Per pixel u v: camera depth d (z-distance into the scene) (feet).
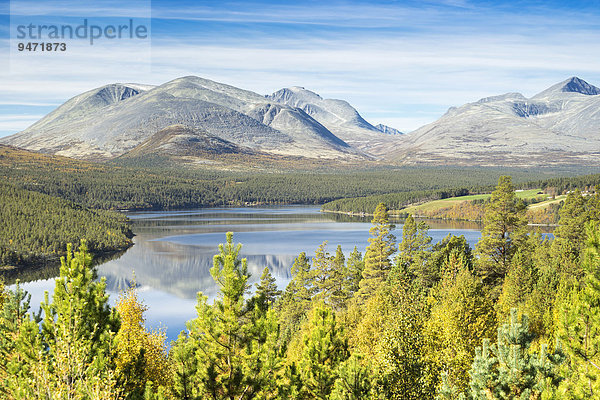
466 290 129.08
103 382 66.49
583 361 70.64
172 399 91.30
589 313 71.00
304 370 112.88
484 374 73.41
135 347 109.50
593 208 320.70
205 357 89.40
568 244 278.46
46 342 85.76
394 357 101.86
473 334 120.37
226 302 88.48
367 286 271.69
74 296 86.22
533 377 70.64
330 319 121.90
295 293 301.22
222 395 87.51
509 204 218.79
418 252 284.20
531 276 200.03
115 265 594.65
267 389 91.50
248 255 625.41
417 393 98.48
